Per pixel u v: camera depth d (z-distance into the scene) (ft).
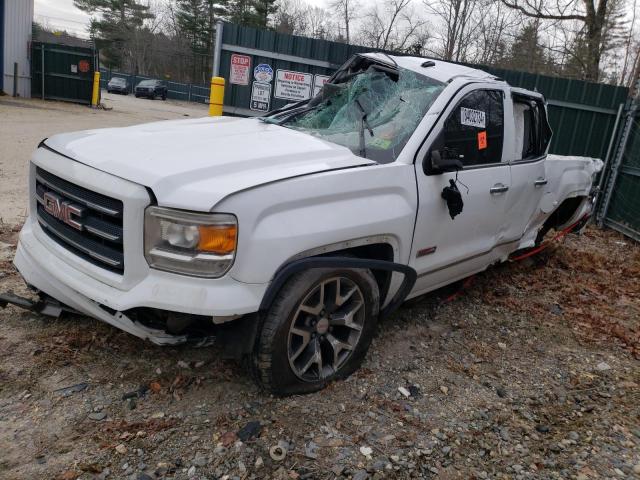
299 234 9.23
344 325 10.62
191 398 10.03
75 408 9.46
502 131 14.34
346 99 13.57
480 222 13.84
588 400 11.83
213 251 8.52
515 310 16.38
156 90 154.40
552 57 73.26
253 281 8.84
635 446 10.32
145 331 9.23
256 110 33.06
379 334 13.56
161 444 8.84
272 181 9.14
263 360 9.51
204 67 212.43
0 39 68.23
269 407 9.99
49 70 73.56
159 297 8.57
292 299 9.42
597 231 30.19
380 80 13.55
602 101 33.58
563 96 34.12
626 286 20.18
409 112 12.42
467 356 13.21
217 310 8.55
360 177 10.38
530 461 9.60
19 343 11.16
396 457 9.21
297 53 32.12
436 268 12.91
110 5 219.00
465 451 9.66
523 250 20.36
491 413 10.92
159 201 8.55
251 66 32.50
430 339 13.80
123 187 8.76
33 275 10.78
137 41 217.36
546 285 19.08
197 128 12.12
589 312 16.94
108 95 137.08
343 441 9.41
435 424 10.30
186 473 8.31
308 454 8.97
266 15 180.04
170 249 8.64
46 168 10.23
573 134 34.47
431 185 11.84
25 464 8.18
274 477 8.43
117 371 10.58
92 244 9.50
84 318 12.24
